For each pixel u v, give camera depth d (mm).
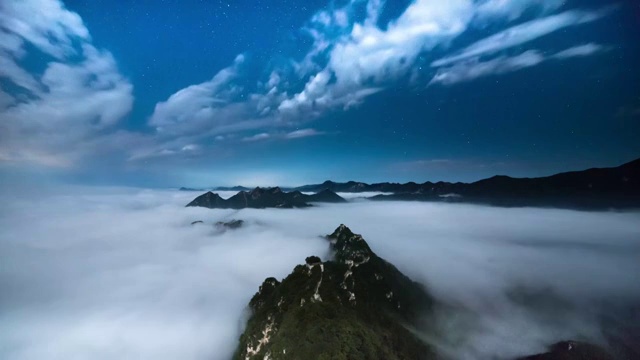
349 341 60406
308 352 58531
